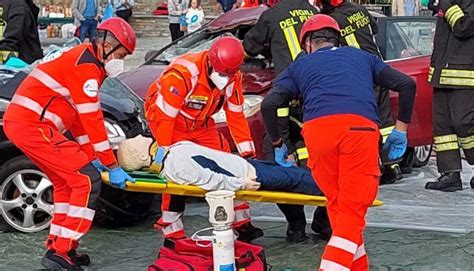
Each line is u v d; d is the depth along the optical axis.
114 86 8.18
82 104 5.95
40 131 6.07
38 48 10.70
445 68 8.98
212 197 5.62
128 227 7.71
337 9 7.96
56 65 6.05
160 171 6.25
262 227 7.71
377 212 8.22
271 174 6.33
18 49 10.41
